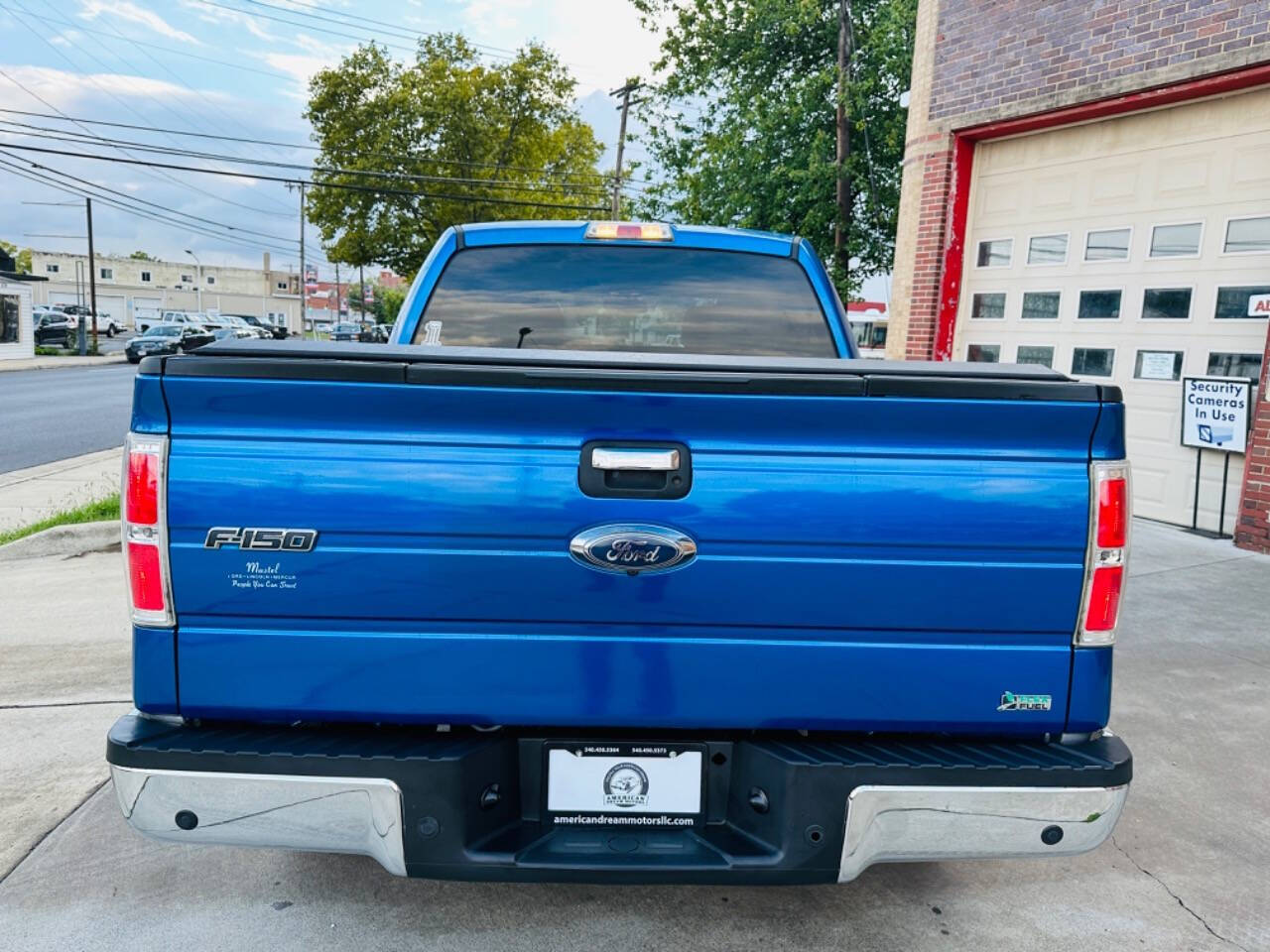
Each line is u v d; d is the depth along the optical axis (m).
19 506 8.55
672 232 3.57
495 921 2.60
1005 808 2.02
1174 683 4.44
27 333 36.06
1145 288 7.78
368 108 34.38
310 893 2.72
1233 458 7.28
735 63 17.30
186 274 98.94
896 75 15.58
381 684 2.00
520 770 2.16
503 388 1.93
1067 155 8.32
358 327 59.12
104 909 2.63
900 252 9.88
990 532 1.98
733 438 1.99
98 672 4.55
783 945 2.52
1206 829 3.19
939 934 2.59
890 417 1.96
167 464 1.93
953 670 2.03
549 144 36.41
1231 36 6.77
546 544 1.97
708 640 2.01
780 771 2.05
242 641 1.97
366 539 1.95
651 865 2.04
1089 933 2.61
